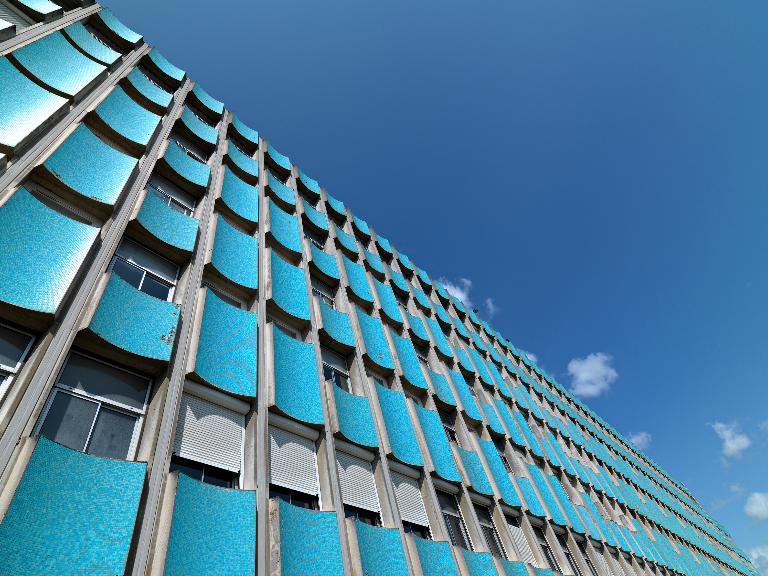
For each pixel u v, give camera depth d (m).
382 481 12.55
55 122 10.91
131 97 15.68
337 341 15.45
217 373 10.06
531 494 19.70
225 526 7.78
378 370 16.91
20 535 5.43
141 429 8.25
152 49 19.83
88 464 6.63
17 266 7.44
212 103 21.38
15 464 5.81
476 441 18.59
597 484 29.95
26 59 11.55
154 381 9.09
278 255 16.91
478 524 14.62
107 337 8.21
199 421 9.46
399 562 10.62
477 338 33.16
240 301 13.28
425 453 14.85
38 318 7.38
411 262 33.00
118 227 10.43
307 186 24.50
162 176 14.23
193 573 6.89
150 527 6.85
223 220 14.38
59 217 8.78
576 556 19.81
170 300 11.15
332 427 12.13
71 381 7.76
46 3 14.79
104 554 6.00
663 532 36.66
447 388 20.48
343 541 9.73
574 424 39.50
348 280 20.00
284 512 8.91
